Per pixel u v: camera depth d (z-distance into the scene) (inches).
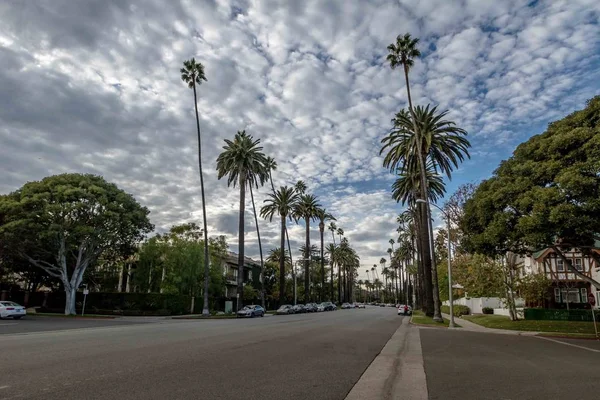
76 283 1601.9
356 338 754.2
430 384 349.1
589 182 677.9
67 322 1147.9
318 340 685.9
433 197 1983.3
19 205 1439.5
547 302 1541.6
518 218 802.8
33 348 502.9
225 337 690.8
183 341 609.9
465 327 1189.1
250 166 1930.4
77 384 308.2
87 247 1617.9
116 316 1567.4
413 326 1227.9
